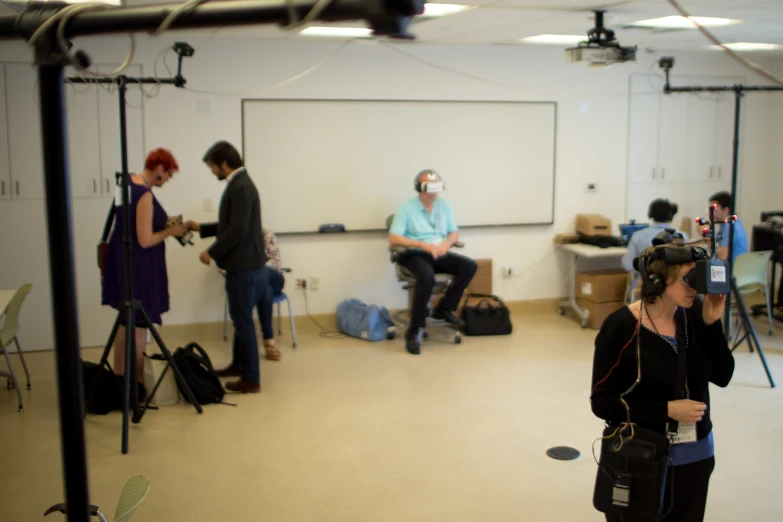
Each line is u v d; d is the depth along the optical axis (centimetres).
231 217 439
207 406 449
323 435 402
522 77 649
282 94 596
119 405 439
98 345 578
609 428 212
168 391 453
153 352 568
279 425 417
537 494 329
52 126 96
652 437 200
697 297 216
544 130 662
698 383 207
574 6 426
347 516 311
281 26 85
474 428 409
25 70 539
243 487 340
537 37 573
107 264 434
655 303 205
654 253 202
